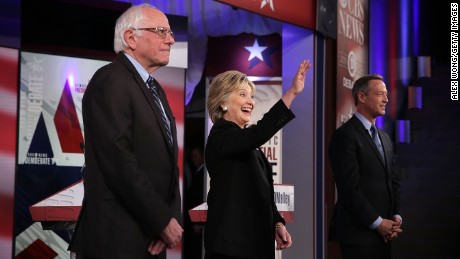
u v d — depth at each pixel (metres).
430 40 13.06
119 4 6.57
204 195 8.01
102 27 6.56
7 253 5.41
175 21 6.62
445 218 9.17
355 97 5.28
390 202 5.03
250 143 3.27
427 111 11.13
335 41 8.21
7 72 5.44
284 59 7.93
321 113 7.95
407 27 12.02
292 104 7.89
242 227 3.31
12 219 5.45
